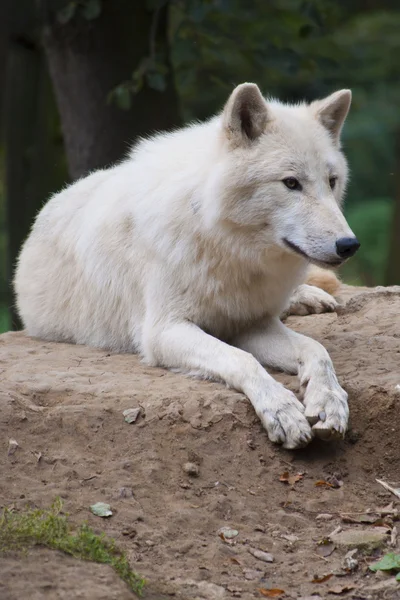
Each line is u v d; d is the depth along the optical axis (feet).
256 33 63.21
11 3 67.36
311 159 30.30
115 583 21.57
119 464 27.17
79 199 38.34
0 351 35.58
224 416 28.89
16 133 69.00
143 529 24.79
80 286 36.50
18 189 69.36
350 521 26.50
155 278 32.89
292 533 25.86
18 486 25.76
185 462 27.71
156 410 28.78
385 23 101.40
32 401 29.25
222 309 32.55
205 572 23.54
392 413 29.53
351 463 29.09
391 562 24.31
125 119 55.88
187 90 72.54
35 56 68.64
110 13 54.34
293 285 33.47
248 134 30.73
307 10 58.18
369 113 100.01
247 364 29.76
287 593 23.03
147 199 33.37
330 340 35.76
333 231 29.07
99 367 32.91
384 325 37.42
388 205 99.45
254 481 27.81
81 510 25.05
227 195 30.27
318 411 28.48
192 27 58.85
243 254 31.01
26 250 40.19
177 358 31.81
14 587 20.92
